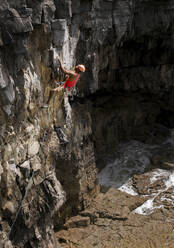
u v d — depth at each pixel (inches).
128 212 670.5
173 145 933.8
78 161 626.8
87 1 552.7
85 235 609.6
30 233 461.1
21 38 361.7
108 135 864.3
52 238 519.8
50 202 490.3
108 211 666.8
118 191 740.0
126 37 753.0
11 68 376.2
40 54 428.8
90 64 639.1
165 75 900.0
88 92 669.3
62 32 438.6
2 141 383.6
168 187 750.5
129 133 949.8
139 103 956.6
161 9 760.3
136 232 615.8
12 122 398.6
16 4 346.6
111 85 868.0
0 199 392.8
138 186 755.4
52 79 460.8
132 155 875.4
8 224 413.7
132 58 849.5
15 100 391.5
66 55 493.4
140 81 896.3
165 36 821.2
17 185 422.9
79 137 630.5
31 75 410.9
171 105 998.4
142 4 737.0
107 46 698.8
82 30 581.9
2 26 341.4
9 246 402.6
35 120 447.8
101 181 780.6
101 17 615.5
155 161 840.3
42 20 408.5
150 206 692.1
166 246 579.5
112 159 859.4
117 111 879.1
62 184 601.0
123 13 657.0
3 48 359.3
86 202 673.6
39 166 460.8
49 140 495.2
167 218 652.1
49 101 444.5
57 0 448.1
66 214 629.6
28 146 437.4
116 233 614.9
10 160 400.5
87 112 685.3
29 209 449.7
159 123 1051.3
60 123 529.7
